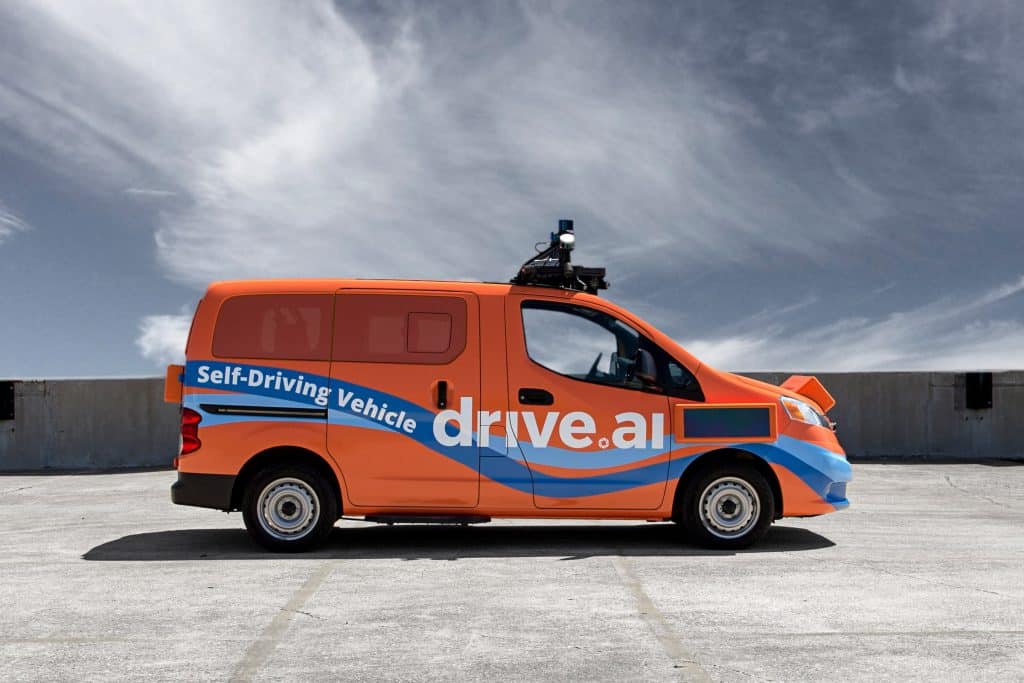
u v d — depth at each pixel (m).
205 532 8.11
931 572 6.34
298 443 7.04
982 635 4.77
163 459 13.99
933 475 12.63
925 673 4.16
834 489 7.41
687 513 7.17
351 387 7.06
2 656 4.41
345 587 5.84
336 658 4.37
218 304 7.16
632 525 8.55
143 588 5.83
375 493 7.05
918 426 14.62
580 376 7.17
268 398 7.05
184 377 7.12
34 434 13.83
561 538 7.78
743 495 7.17
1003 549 7.27
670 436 7.15
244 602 5.45
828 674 4.14
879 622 5.02
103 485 11.90
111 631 4.84
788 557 6.87
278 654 4.43
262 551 7.13
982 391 14.54
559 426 7.09
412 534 8.00
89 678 4.09
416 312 7.17
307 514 7.06
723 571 6.34
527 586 5.86
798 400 7.45
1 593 5.71
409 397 7.07
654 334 7.27
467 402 7.08
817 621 5.04
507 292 7.27
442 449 7.05
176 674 4.14
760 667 4.23
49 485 11.95
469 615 5.14
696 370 7.24
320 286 7.20
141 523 8.70
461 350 7.13
